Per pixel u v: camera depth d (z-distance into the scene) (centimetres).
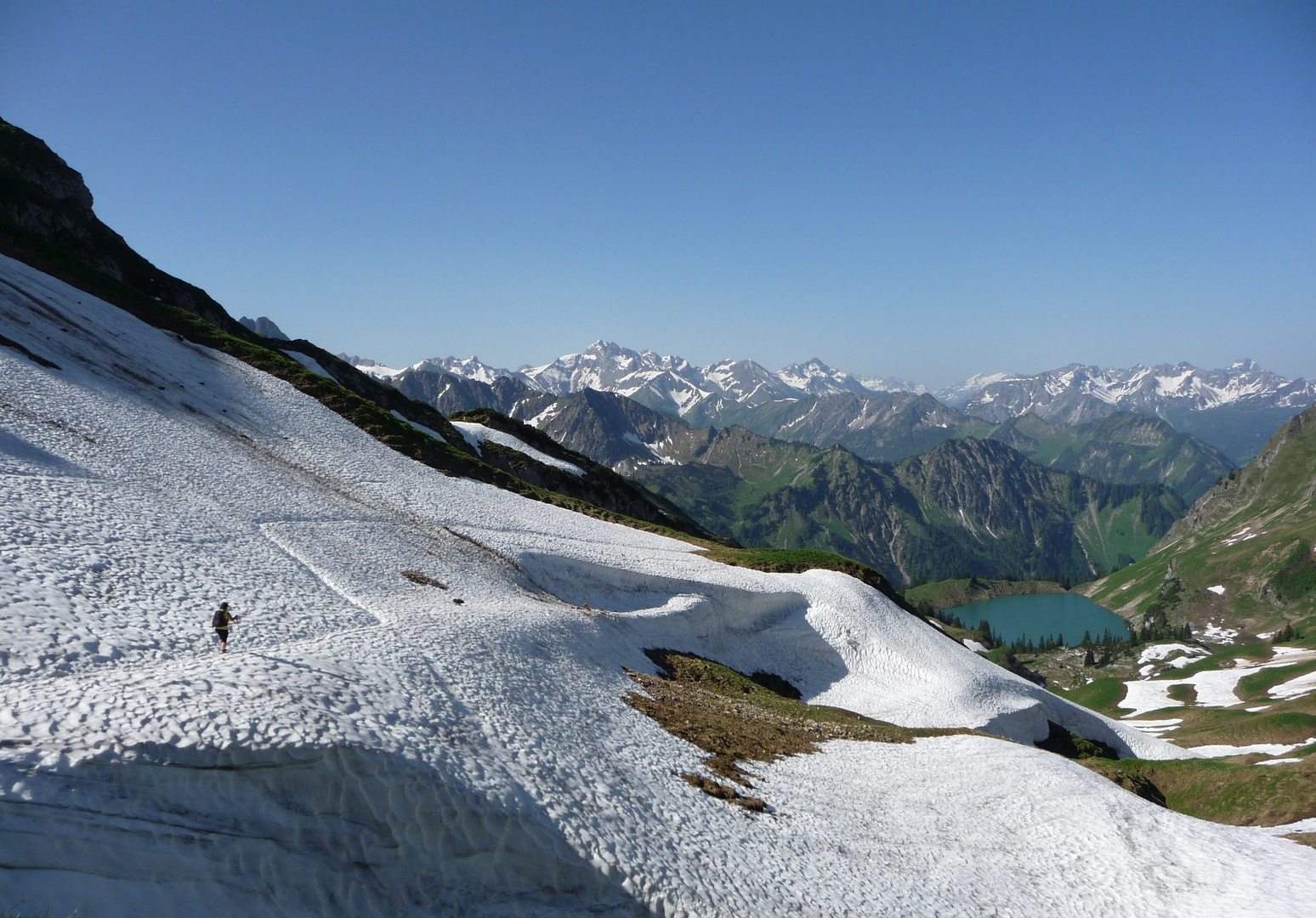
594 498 14600
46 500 3359
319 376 9125
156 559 3303
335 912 1891
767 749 4172
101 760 1772
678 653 5953
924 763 4603
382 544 5147
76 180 9975
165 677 2152
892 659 7169
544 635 4294
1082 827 4009
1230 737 9975
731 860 2764
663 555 8006
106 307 7481
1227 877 3669
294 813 1953
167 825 1770
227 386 7375
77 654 2269
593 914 2261
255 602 3309
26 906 1546
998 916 3092
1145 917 3322
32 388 4812
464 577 5128
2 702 1859
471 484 8294
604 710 3694
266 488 5322
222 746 1923
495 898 2152
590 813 2570
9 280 6500
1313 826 4934
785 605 7531
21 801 1630
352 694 2445
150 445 4991
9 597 2412
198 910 1725
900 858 3312
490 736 2698
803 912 2642
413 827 2108
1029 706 7225
